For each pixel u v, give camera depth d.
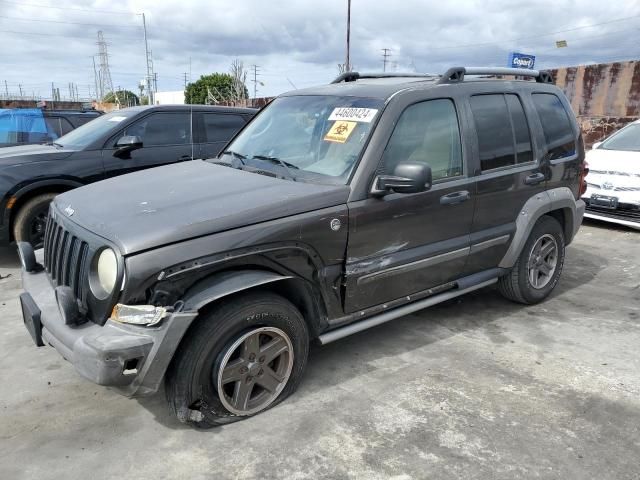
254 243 2.88
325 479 2.62
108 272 2.69
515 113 4.38
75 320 2.81
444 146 3.82
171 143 6.80
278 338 3.09
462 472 2.67
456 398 3.33
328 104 3.91
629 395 3.39
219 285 2.76
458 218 3.89
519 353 3.96
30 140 8.63
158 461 2.74
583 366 3.77
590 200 7.56
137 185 3.54
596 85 13.99
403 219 3.53
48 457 2.77
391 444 2.88
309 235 3.09
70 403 3.27
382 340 4.15
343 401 3.28
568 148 4.86
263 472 2.66
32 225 5.96
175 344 2.64
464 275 4.18
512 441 2.91
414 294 3.81
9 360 3.81
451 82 3.99
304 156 3.66
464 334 4.28
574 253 6.65
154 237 2.67
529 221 4.40
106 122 6.74
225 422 3.01
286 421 3.07
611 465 2.73
